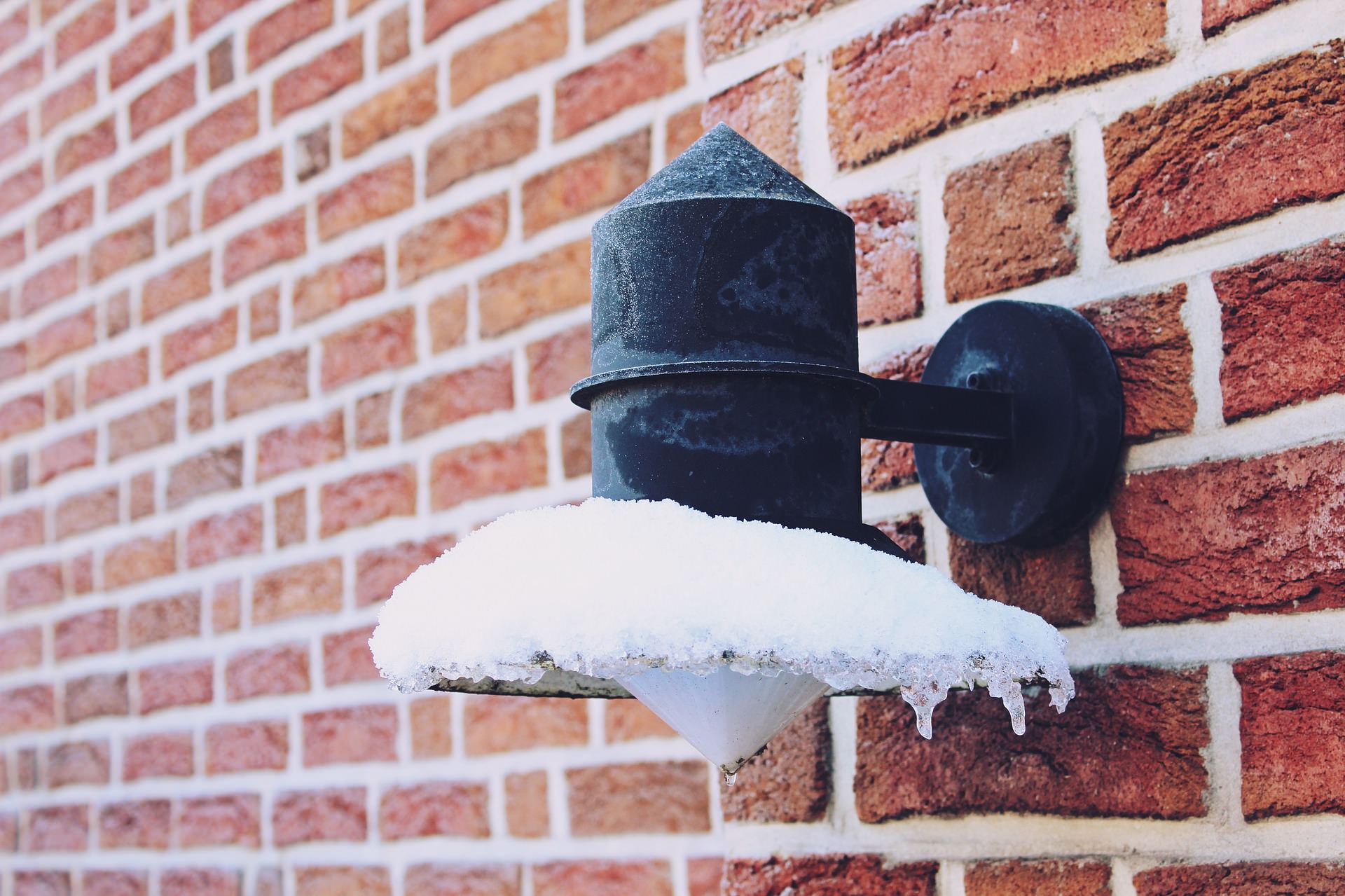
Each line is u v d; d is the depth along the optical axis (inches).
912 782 45.2
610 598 35.2
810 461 38.1
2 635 87.5
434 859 65.0
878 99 47.9
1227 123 41.4
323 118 72.7
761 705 38.0
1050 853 42.6
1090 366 42.6
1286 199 40.3
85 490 83.6
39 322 88.7
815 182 49.2
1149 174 42.5
